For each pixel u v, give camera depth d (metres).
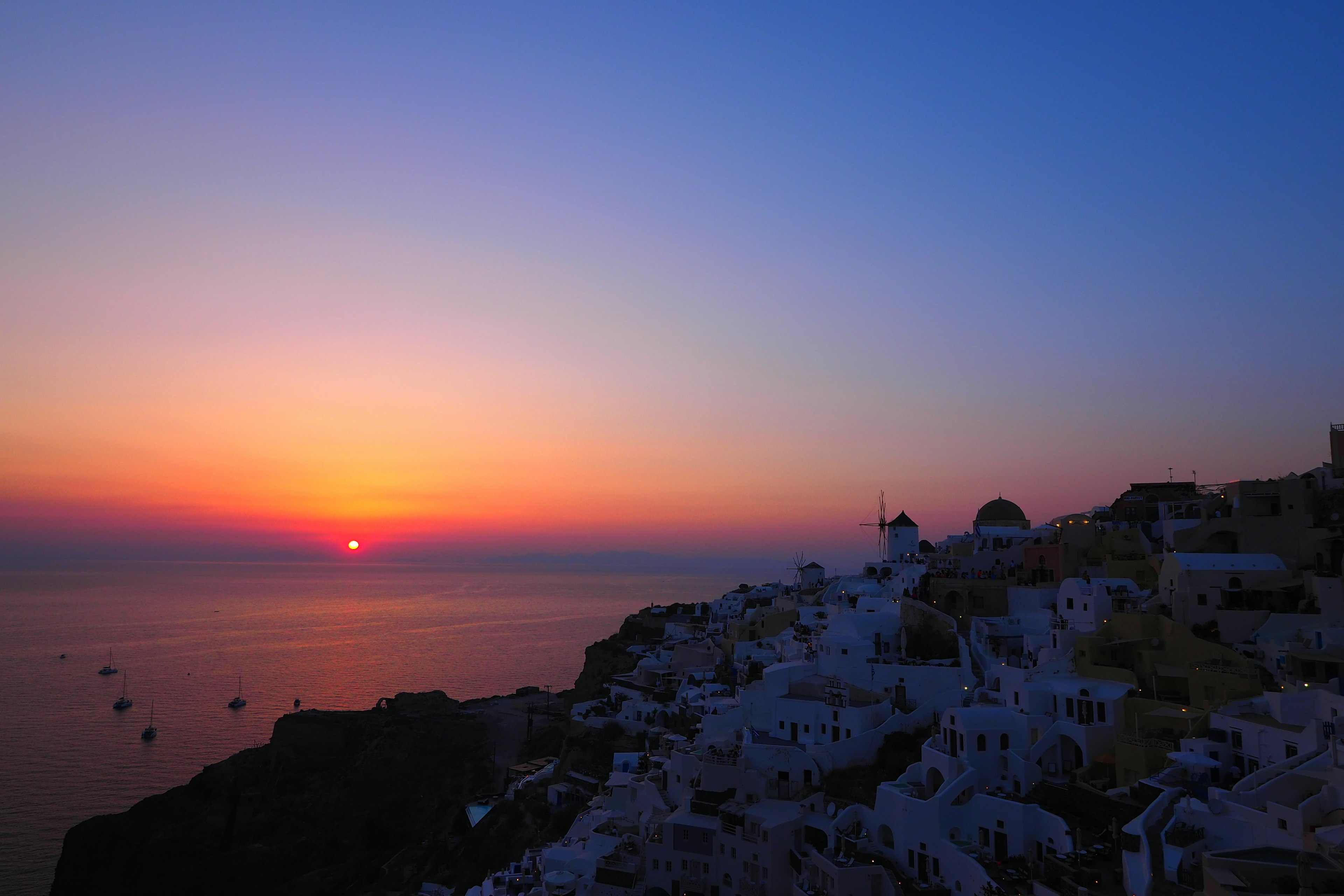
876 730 84.44
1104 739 70.81
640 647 195.38
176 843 145.88
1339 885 42.47
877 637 98.00
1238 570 82.56
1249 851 49.91
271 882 139.62
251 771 169.00
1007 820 64.12
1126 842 55.69
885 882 65.62
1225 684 71.06
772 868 72.81
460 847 124.00
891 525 144.50
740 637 148.50
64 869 144.88
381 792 159.88
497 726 173.75
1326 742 56.28
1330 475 89.81
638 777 102.00
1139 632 79.81
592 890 81.44
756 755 85.44
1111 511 123.44
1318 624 74.56
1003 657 94.06
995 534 130.38
